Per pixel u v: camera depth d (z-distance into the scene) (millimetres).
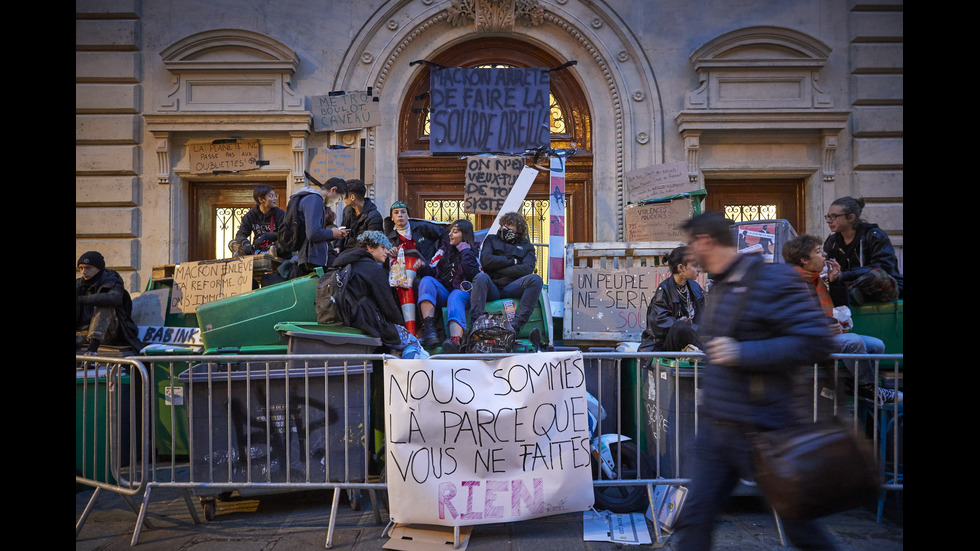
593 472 4309
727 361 2504
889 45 7824
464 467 3609
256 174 8039
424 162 8211
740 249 5777
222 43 7898
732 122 7824
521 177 7309
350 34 8070
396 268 5402
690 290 4723
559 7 8062
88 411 4984
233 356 3838
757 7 8023
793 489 2293
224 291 5914
